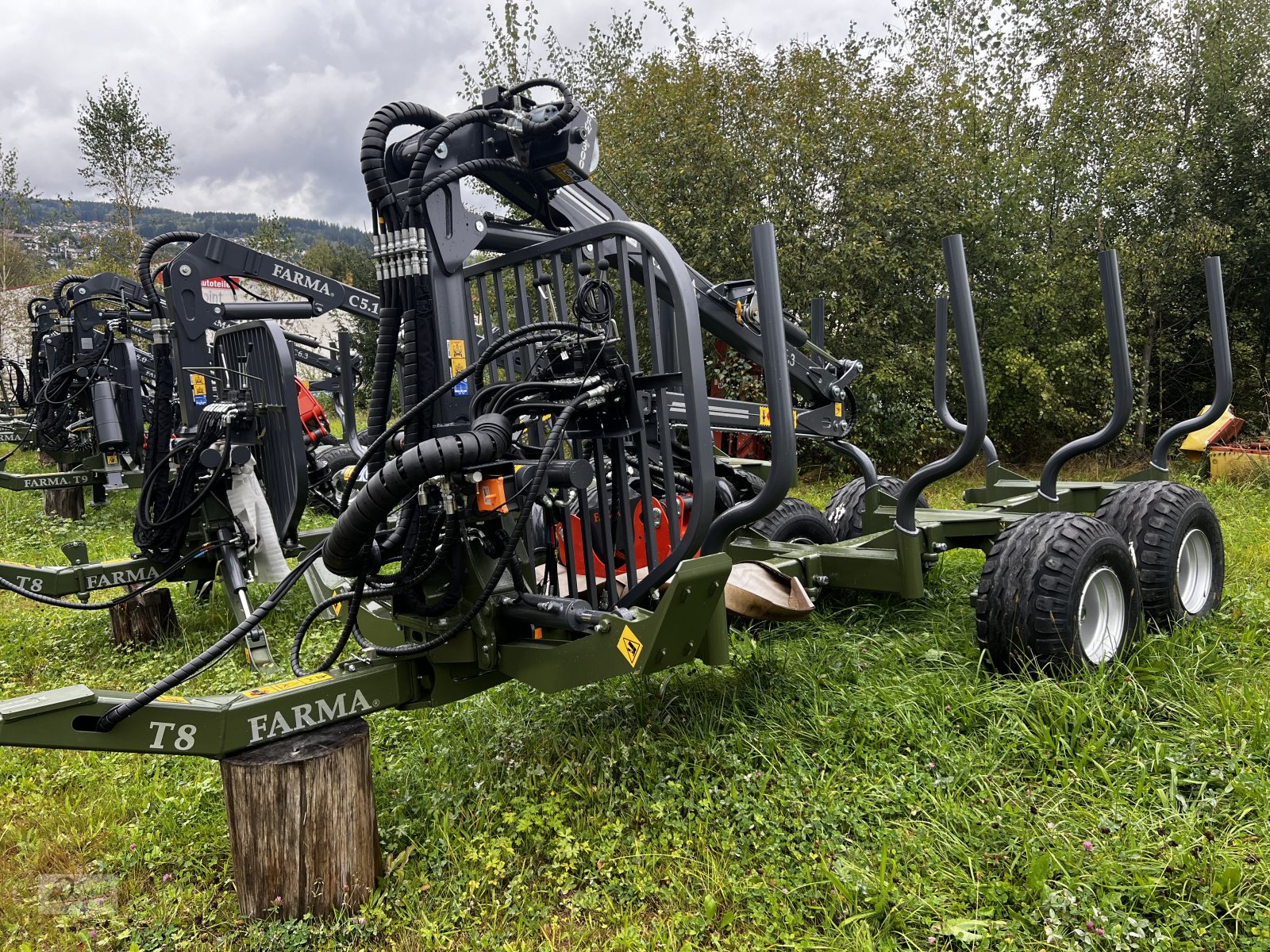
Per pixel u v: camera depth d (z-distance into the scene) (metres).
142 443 7.89
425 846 2.74
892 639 4.12
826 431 5.15
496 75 13.16
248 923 2.45
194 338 5.16
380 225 2.92
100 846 2.88
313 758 2.42
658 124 10.62
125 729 2.32
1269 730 2.97
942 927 2.21
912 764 2.96
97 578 4.81
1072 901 2.23
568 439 2.83
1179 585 4.30
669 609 2.43
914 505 3.86
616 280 8.70
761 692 3.50
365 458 2.68
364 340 16.62
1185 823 2.54
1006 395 11.36
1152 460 5.27
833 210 10.47
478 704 3.65
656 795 2.88
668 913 2.40
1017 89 12.13
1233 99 11.66
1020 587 3.44
